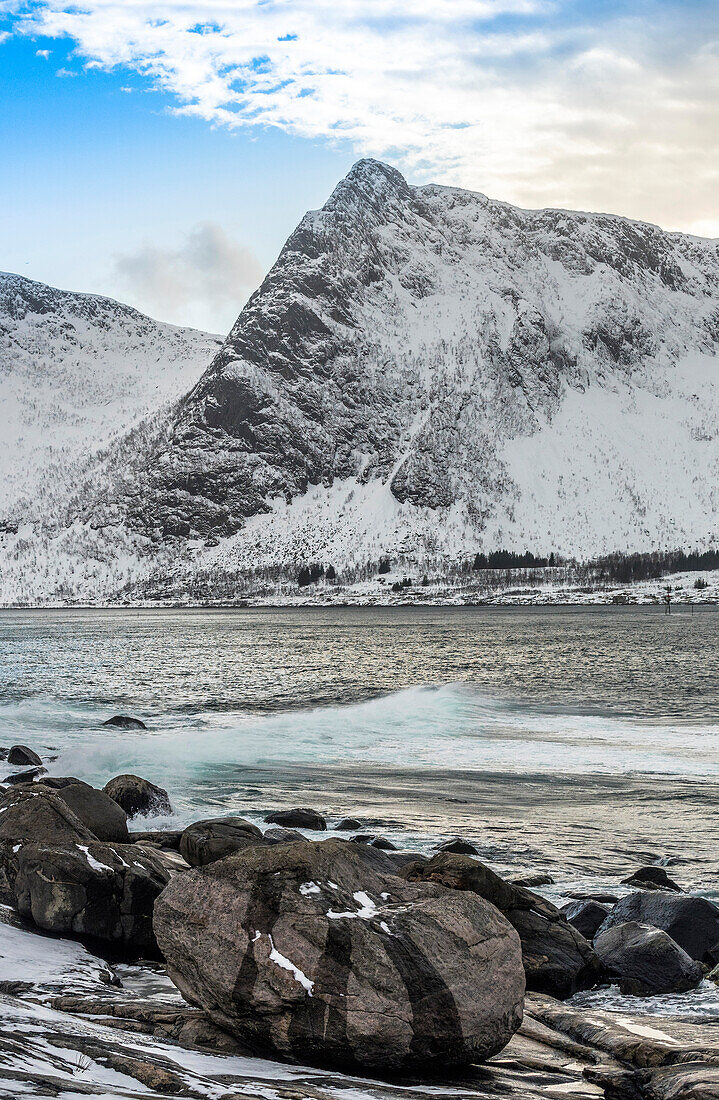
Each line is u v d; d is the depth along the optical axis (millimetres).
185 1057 7316
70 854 12156
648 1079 8102
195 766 33562
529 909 12734
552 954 11984
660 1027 9727
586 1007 11141
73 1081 5988
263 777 31422
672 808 26016
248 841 15414
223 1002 8078
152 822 23438
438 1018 7949
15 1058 6203
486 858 20531
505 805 26562
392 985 7969
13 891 12367
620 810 25781
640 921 14180
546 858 20516
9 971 9984
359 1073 7895
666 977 12086
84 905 11891
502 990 8383
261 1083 6902
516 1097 7598
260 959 8102
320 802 27062
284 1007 7891
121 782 24172
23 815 13102
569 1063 8711
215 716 49469
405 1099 7125
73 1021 7875
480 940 8539
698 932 13812
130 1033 7891
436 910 8641
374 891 8898
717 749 37094
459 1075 8094
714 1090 7539
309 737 41031
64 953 11133
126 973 11031
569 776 31219
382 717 48062
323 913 8336
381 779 30906
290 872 8648
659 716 48250
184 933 8477
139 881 12125
